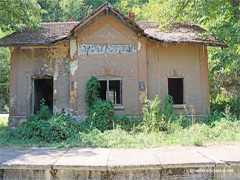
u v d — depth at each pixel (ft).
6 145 23.72
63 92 37.06
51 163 17.07
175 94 48.75
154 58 38.27
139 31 35.65
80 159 18.17
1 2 37.96
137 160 17.79
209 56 53.21
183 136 25.99
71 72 36.17
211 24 55.16
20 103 37.91
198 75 38.91
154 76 38.01
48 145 23.71
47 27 44.27
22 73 38.14
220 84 63.93
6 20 38.14
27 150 21.65
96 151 20.97
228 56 39.55
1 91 100.32
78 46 36.29
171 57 38.63
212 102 47.14
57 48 37.65
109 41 36.58
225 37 38.22
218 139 25.34
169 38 36.96
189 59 38.93
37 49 38.01
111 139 25.55
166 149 21.53
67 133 26.76
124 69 36.45
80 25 34.65
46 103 49.73
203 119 37.24
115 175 16.92
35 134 27.02
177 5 43.34
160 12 43.60
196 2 43.91
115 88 58.13
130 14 49.78
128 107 36.01
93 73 36.17
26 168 16.87
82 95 35.91
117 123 32.81
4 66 90.48
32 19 39.91
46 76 38.65
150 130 29.30
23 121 37.37
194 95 38.60
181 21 46.68
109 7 35.19
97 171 16.90
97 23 36.52
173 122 29.73
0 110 94.17
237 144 23.39
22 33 39.86
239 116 37.11
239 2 38.88
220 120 32.30
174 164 16.88
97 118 32.68
